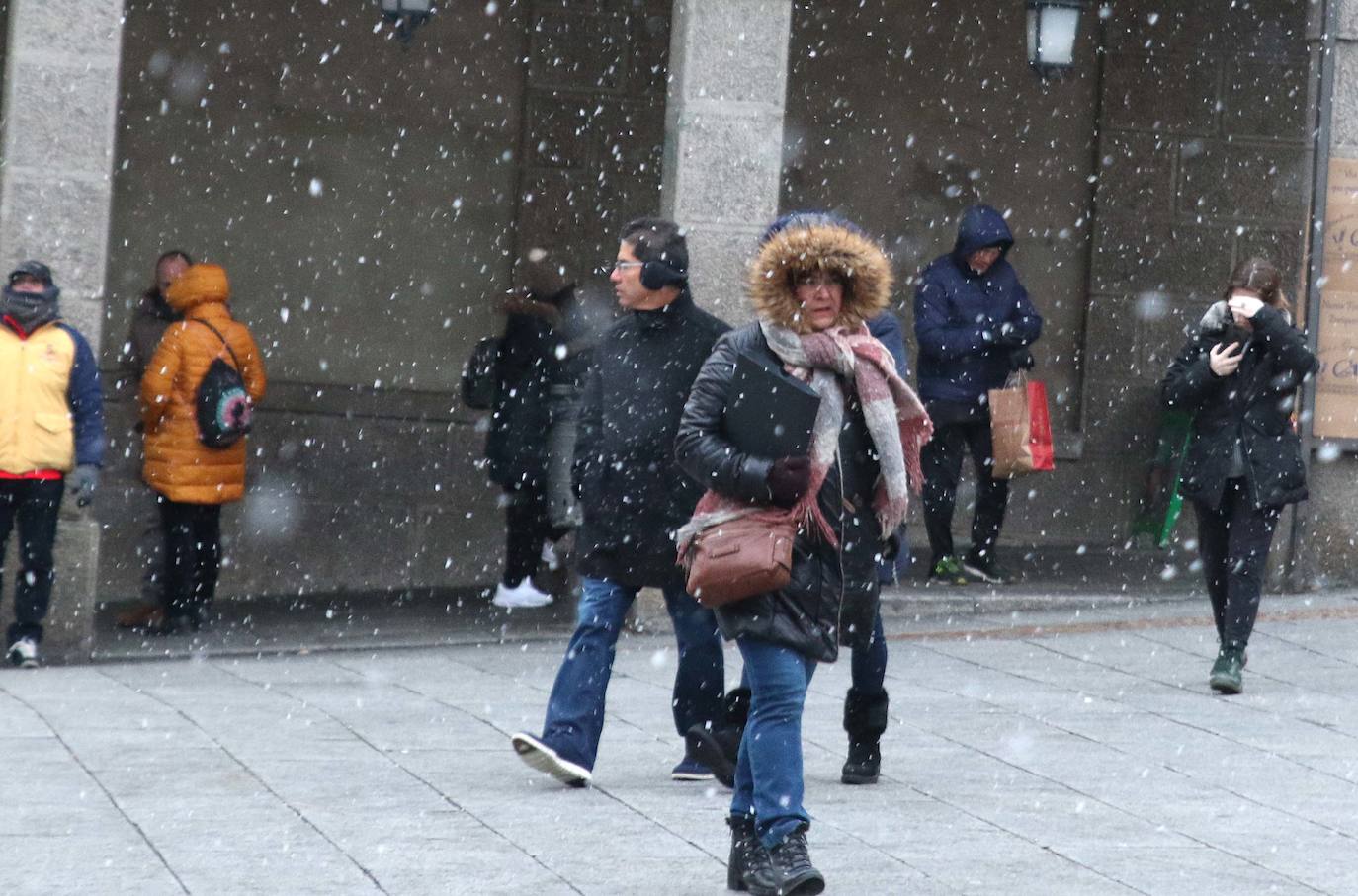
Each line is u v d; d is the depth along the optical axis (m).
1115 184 24.77
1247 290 14.89
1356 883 9.66
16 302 16.80
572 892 9.27
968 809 11.16
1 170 17.23
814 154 24.38
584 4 23.64
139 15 22.45
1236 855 10.17
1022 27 24.72
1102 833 10.63
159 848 10.09
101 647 18.14
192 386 18.97
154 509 21.59
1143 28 24.70
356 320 23.27
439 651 18.14
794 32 24.25
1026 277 24.86
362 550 23.11
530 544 21.36
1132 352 24.91
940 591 20.00
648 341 11.61
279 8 22.95
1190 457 15.09
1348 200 20.20
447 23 23.41
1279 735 13.52
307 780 11.84
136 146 22.48
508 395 20.80
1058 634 18.02
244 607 21.41
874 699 11.73
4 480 16.78
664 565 11.45
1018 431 19.91
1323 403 20.22
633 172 23.81
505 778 11.99
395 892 9.25
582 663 11.62
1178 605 20.02
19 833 10.40
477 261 23.61
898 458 9.38
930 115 24.61
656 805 11.24
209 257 22.77
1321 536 20.34
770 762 8.98
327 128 23.14
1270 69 24.80
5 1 21.34
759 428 9.09
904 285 24.59
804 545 9.19
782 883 8.80
